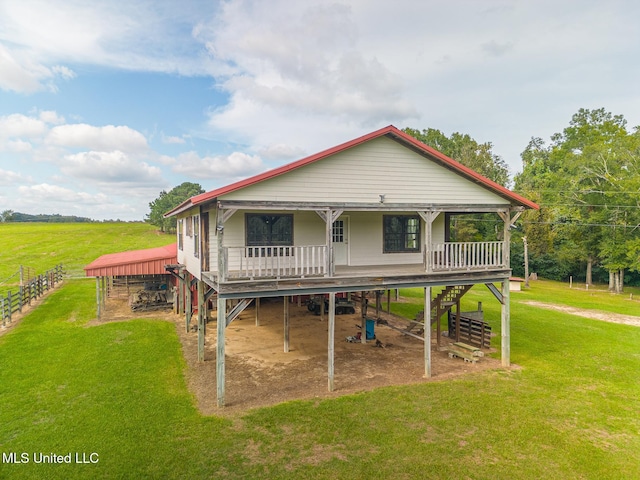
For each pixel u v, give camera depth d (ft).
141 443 26.03
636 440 27.78
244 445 26.02
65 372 37.96
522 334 56.54
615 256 104.53
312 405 31.89
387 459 24.73
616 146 106.11
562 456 25.59
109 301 75.77
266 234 42.22
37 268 117.19
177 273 61.62
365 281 36.88
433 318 49.85
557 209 116.57
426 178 41.60
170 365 40.60
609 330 59.98
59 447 25.43
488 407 32.14
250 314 65.87
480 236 134.51
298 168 36.14
